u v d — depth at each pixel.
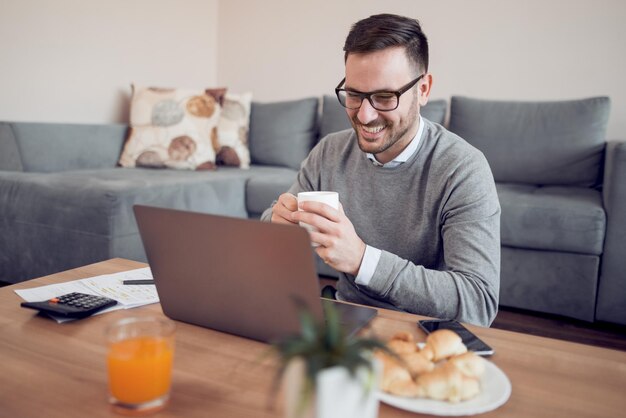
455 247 1.05
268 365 0.67
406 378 0.58
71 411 0.55
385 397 0.57
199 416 0.55
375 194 1.25
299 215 0.90
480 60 2.94
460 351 0.65
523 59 2.84
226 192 2.54
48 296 0.91
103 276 1.03
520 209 2.10
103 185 2.04
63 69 2.82
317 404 0.38
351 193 1.29
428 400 0.57
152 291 0.94
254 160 3.33
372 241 1.26
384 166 1.22
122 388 0.55
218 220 0.68
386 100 1.09
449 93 3.05
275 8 3.54
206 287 0.74
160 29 3.38
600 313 2.04
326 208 0.89
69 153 2.70
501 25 2.86
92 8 2.93
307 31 3.44
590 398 0.60
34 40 2.66
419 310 0.93
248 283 0.70
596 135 2.53
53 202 2.07
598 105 2.55
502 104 2.76
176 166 2.90
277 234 0.65
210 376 0.64
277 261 0.66
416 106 1.15
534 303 2.14
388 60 1.07
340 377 0.38
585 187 2.55
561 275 2.08
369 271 0.92
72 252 2.05
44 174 2.38
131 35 3.18
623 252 1.97
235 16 3.73
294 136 3.21
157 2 3.34
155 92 3.03
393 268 0.92
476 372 0.61
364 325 0.80
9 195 2.19
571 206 2.04
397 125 1.12
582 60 2.71
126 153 2.95
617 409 0.57
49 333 0.76
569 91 2.76
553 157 2.58
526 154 2.63
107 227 1.96
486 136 2.72
